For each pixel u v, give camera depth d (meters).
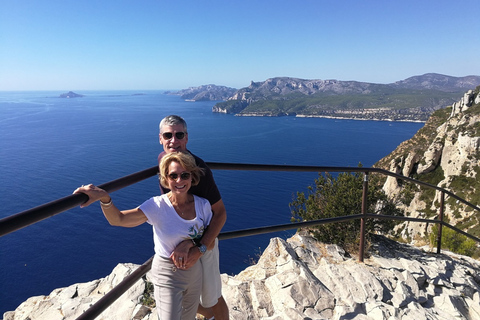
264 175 109.00
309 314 3.67
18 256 50.75
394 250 6.08
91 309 1.96
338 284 4.28
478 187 45.41
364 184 4.98
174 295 2.30
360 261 5.20
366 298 4.09
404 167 57.78
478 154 48.66
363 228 5.15
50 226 62.94
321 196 7.12
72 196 1.77
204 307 2.65
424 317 3.88
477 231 37.31
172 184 2.26
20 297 40.12
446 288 4.79
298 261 4.65
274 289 4.05
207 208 2.42
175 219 2.31
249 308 3.79
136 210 2.27
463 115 57.56
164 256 2.34
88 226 63.22
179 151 2.48
